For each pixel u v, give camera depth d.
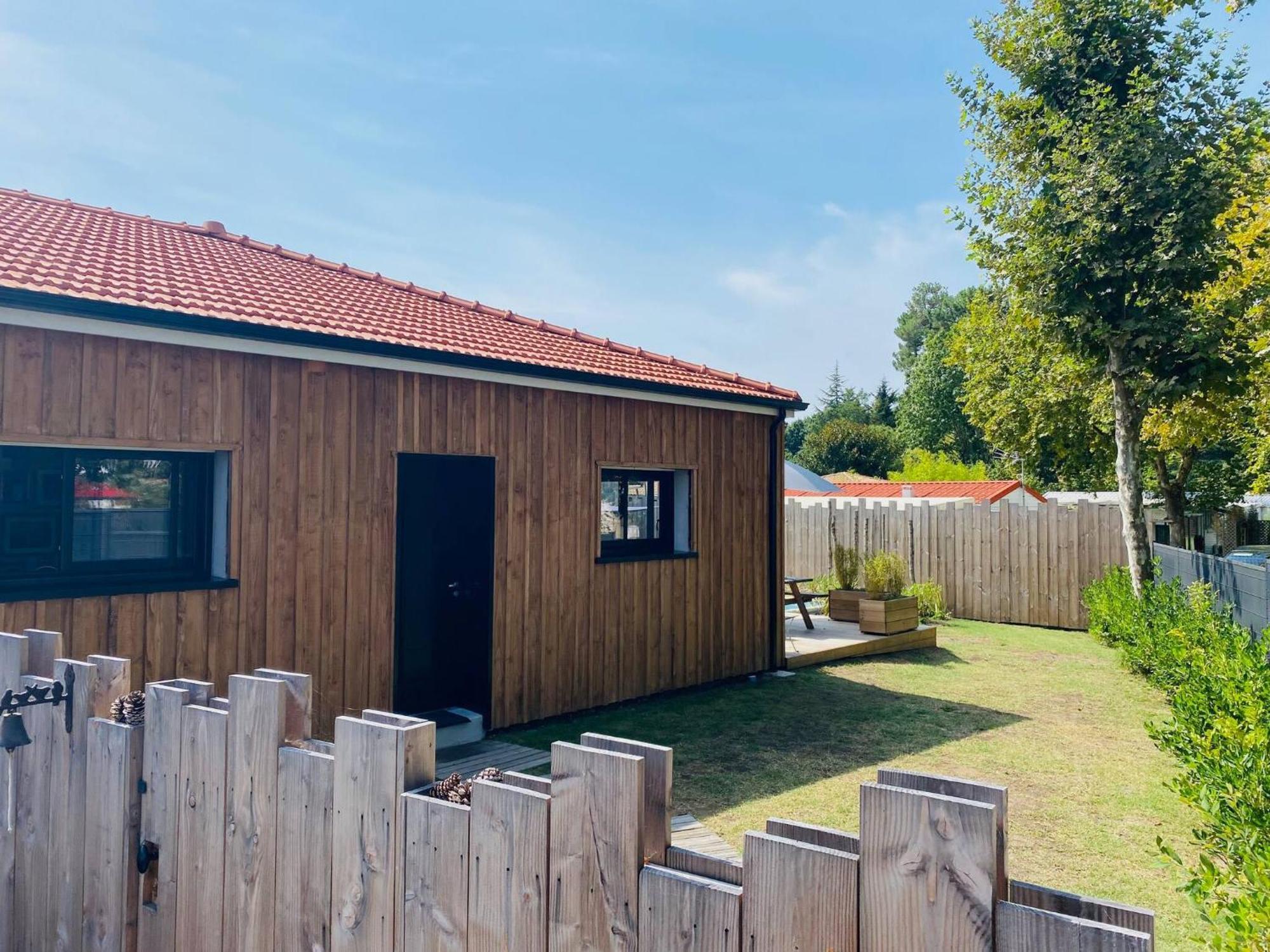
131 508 5.55
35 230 6.68
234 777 2.30
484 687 7.36
